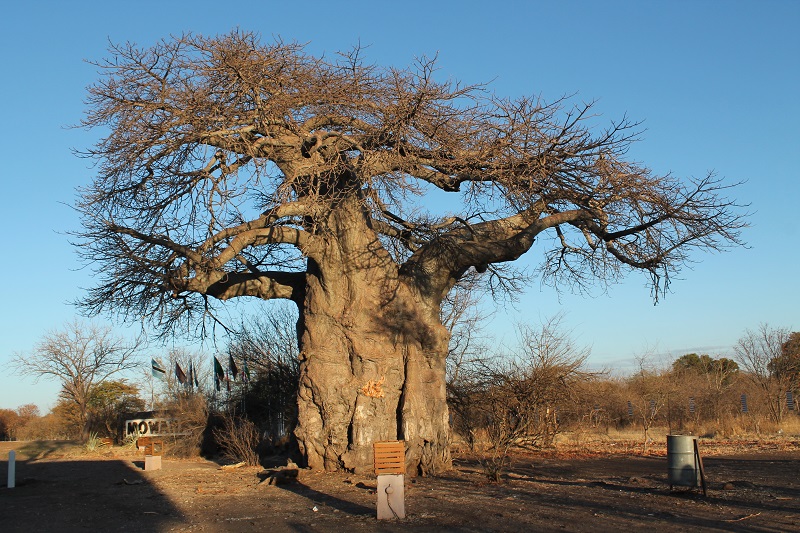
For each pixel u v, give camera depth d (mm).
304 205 16656
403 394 17750
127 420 44531
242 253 21125
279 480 16031
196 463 24859
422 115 16672
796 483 15078
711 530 9766
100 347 50594
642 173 17766
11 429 80250
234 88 16312
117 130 16594
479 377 24766
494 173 16656
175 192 17312
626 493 13656
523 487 14875
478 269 19109
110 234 18250
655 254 18844
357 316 17812
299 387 18078
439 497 13406
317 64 16953
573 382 24266
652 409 31484
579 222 19172
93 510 13570
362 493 14180
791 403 37750
